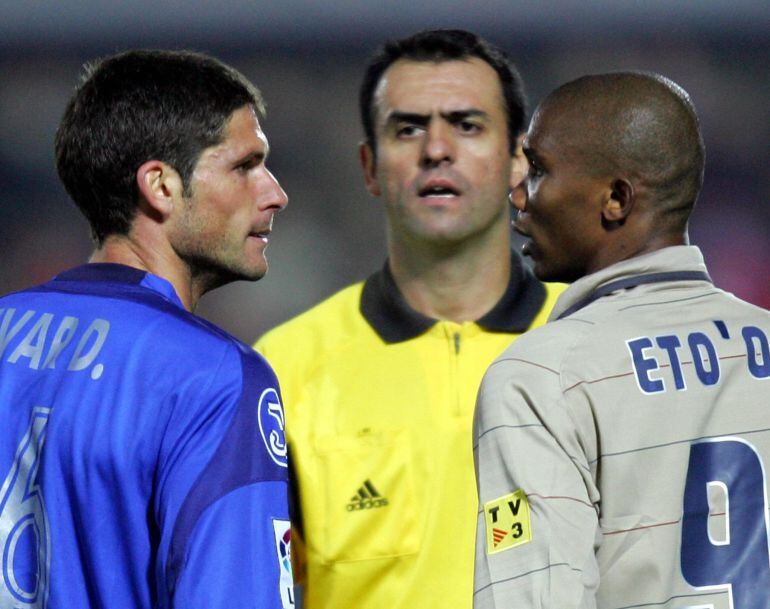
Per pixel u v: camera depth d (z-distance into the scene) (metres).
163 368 6.25
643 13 30.88
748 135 31.19
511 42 30.80
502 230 9.70
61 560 6.20
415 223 9.42
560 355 6.38
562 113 6.80
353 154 31.16
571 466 6.21
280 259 31.00
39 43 30.61
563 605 5.94
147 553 6.16
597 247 6.81
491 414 6.42
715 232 31.16
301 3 30.58
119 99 6.71
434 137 9.33
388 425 9.31
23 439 6.41
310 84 31.03
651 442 6.23
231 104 6.85
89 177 6.78
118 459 6.13
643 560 6.10
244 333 30.83
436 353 9.54
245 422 6.27
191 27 30.73
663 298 6.61
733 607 6.07
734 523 6.18
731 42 30.95
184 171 6.72
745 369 6.45
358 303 9.98
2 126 30.75
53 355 6.50
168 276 6.80
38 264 30.83
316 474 9.26
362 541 9.08
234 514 6.12
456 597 8.90
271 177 7.13
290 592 6.35
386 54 9.82
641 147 6.62
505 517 6.23
